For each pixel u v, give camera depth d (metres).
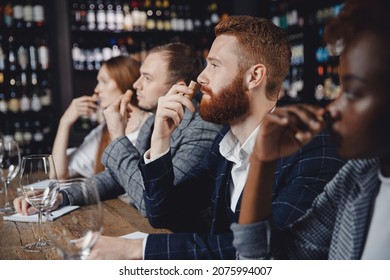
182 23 4.92
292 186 1.14
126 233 1.38
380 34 0.67
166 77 2.03
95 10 4.68
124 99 1.96
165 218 1.42
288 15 4.48
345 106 0.72
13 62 4.46
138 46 4.89
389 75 0.67
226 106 1.33
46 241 1.30
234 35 1.32
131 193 1.67
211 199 1.48
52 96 4.45
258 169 0.82
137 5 4.83
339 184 0.88
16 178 2.32
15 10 4.38
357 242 0.79
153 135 1.42
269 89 1.34
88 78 4.75
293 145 0.79
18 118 4.57
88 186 0.98
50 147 4.59
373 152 0.72
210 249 1.06
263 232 0.85
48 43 4.41
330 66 4.17
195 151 1.75
